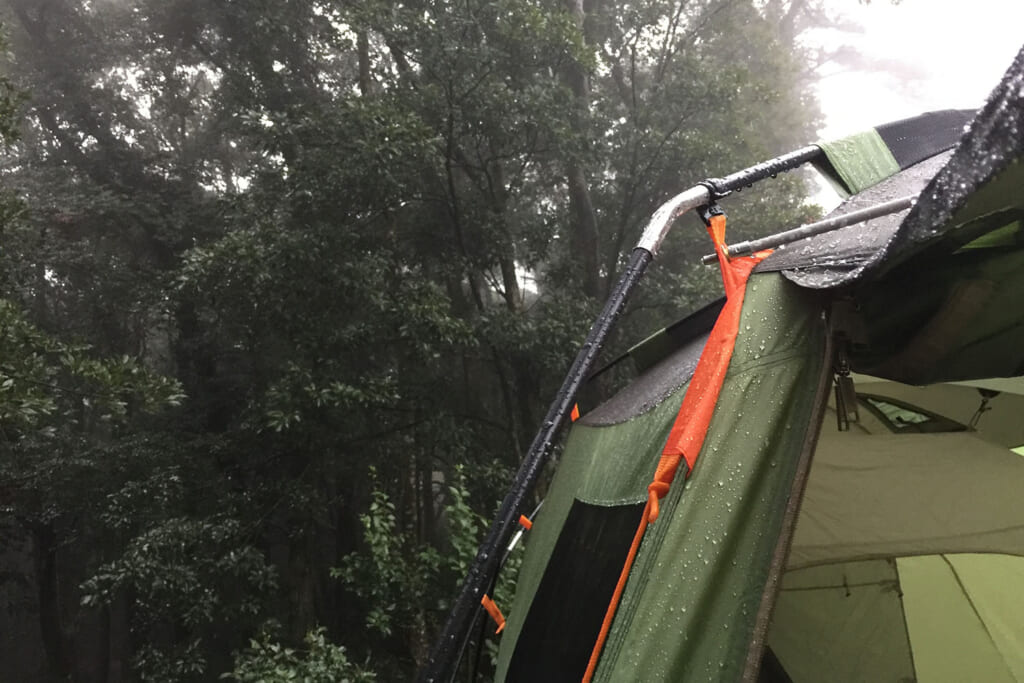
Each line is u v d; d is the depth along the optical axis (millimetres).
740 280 1718
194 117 13578
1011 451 2195
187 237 10648
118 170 11367
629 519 1759
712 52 10281
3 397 3938
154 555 6633
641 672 1297
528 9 7059
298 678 4723
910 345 1312
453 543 5031
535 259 8562
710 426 1467
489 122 7332
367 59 9195
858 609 2863
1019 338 1188
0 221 5316
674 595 1336
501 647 2592
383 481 8188
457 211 7664
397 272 7754
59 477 8555
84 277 10461
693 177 8758
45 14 11141
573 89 8586
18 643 14906
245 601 7117
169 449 8664
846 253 1555
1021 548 2191
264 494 7988
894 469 2260
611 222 9352
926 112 2395
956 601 2779
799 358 1463
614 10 8789
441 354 7797
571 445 2803
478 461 7859
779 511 1342
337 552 10828
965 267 1151
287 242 6543
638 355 3082
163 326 12547
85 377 4465
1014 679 2662
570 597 1960
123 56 11742
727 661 1255
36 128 12000
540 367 7805
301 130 7027
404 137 6617
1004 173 931
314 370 7039
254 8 8891
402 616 5676
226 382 10977
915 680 2748
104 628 13383
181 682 8984
